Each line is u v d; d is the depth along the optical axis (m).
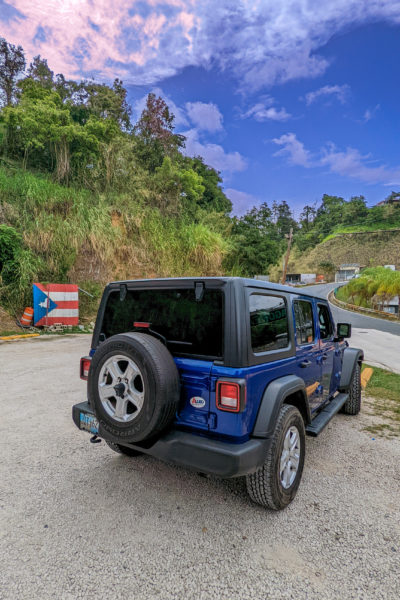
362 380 7.05
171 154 28.66
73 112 22.52
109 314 2.97
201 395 2.30
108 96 24.58
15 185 15.57
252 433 2.31
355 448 3.78
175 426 2.42
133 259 17.42
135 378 2.33
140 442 2.41
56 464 3.15
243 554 2.09
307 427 3.22
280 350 2.73
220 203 36.59
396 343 15.09
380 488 2.94
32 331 12.00
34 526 2.29
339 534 2.31
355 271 93.94
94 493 2.70
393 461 3.48
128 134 26.59
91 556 2.04
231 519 2.44
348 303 45.44
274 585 1.86
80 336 11.89
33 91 20.39
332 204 169.88
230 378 2.19
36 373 6.57
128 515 2.44
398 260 103.69
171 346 2.50
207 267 19.70
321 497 2.78
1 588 1.79
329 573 1.96
